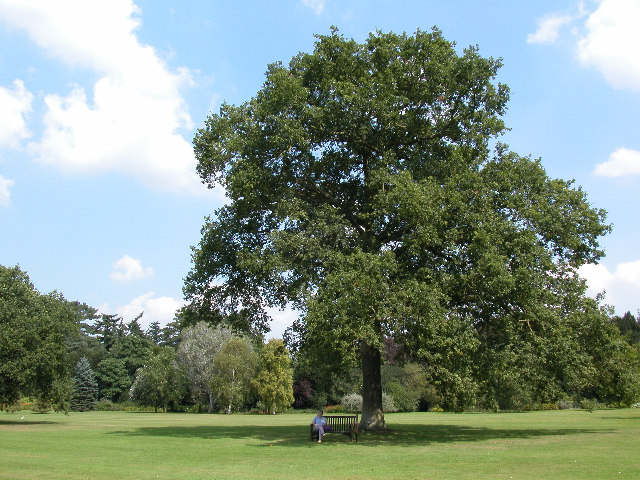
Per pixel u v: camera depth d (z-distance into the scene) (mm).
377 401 26406
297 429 29469
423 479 12070
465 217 22000
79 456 16750
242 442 21516
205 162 25359
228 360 66000
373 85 23781
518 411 58969
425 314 19703
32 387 37188
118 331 116562
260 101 25906
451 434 24891
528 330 22234
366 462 15273
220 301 28047
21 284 38219
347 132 24641
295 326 26125
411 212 20547
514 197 22688
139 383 82250
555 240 23844
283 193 23406
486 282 20719
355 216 26109
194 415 59062
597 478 12055
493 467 14047
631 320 88625
